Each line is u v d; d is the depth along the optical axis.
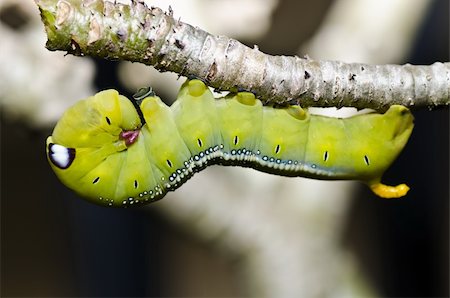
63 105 0.49
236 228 0.52
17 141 0.72
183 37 0.40
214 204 0.52
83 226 0.70
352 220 0.60
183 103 0.42
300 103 0.41
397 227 0.66
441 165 0.65
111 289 0.70
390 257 0.67
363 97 0.41
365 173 0.42
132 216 0.68
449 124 0.64
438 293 0.67
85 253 0.70
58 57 0.49
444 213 0.66
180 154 0.42
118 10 0.40
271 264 0.53
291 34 0.54
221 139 0.42
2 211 0.75
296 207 0.54
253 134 0.42
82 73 0.49
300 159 0.42
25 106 0.49
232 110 0.42
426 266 0.67
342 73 0.41
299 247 0.54
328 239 0.55
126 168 0.42
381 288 0.66
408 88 0.41
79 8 0.39
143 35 0.40
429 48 0.61
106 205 0.42
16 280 0.79
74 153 0.41
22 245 0.79
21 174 0.74
